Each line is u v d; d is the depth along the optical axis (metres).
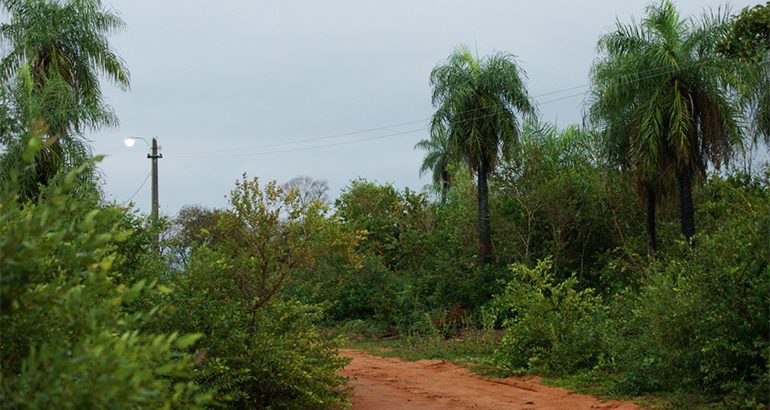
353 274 27.20
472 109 26.19
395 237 34.03
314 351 9.95
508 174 27.83
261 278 9.67
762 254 10.51
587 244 26.67
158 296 8.37
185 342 3.23
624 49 20.42
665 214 25.06
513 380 14.17
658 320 11.30
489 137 26.14
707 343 10.29
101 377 2.83
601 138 23.05
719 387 10.71
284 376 9.18
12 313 3.21
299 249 9.83
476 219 28.06
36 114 15.40
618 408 11.02
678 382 11.41
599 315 15.25
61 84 17.22
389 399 12.04
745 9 16.14
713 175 22.25
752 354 9.96
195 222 33.59
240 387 9.03
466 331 22.23
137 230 8.93
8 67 18.56
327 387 10.04
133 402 3.12
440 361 17.50
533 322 14.88
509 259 27.12
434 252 30.25
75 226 3.56
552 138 29.33
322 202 10.01
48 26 18.80
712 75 19.03
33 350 2.96
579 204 26.69
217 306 8.82
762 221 10.86
